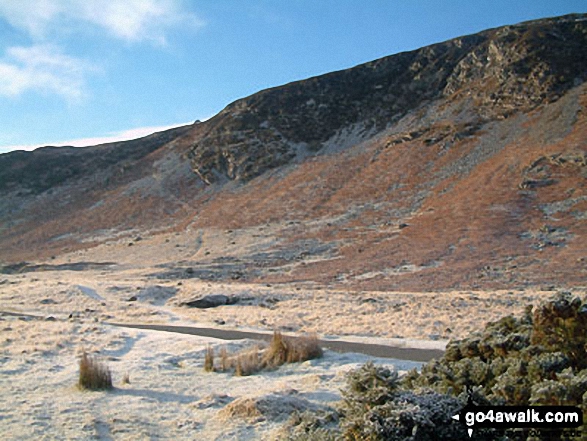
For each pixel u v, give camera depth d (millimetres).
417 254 58844
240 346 18391
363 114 134625
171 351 17453
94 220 116750
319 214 89062
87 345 17938
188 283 53250
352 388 8805
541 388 6129
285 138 129500
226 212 100938
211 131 139000
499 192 75812
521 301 29484
